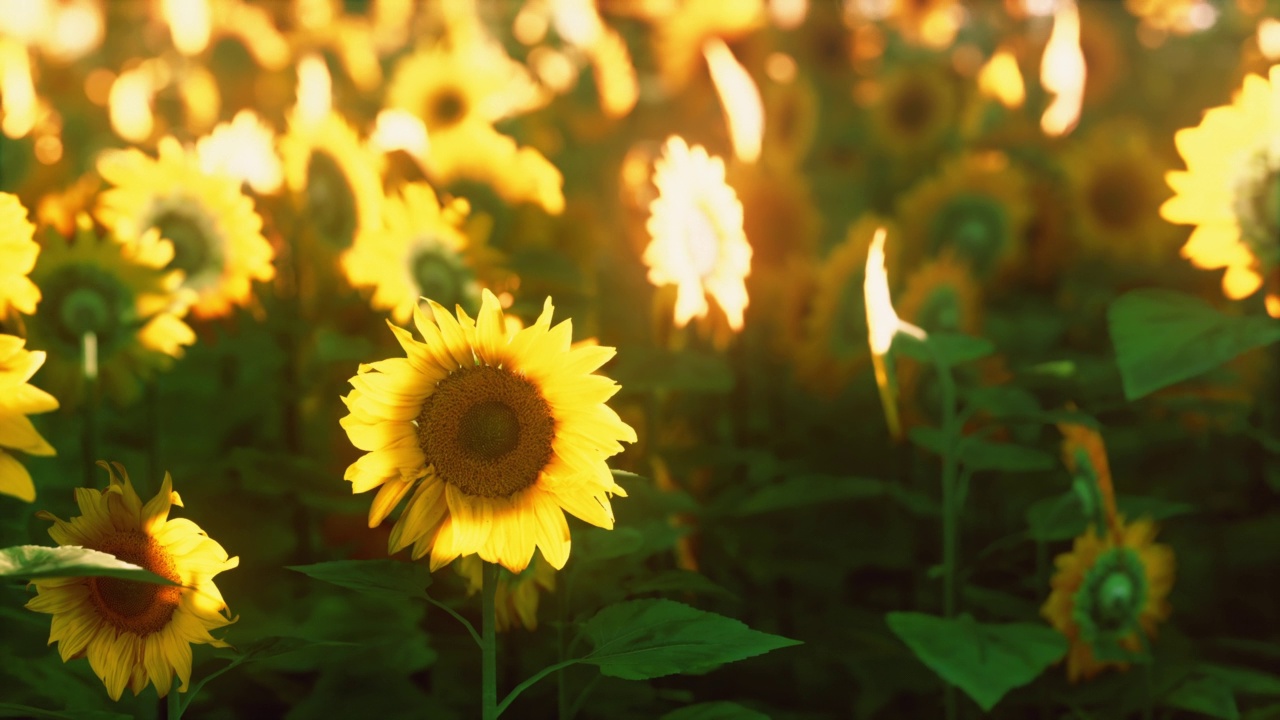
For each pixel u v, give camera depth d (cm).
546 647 299
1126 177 383
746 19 552
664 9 625
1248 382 342
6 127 364
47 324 304
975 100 515
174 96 579
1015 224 386
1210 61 691
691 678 311
